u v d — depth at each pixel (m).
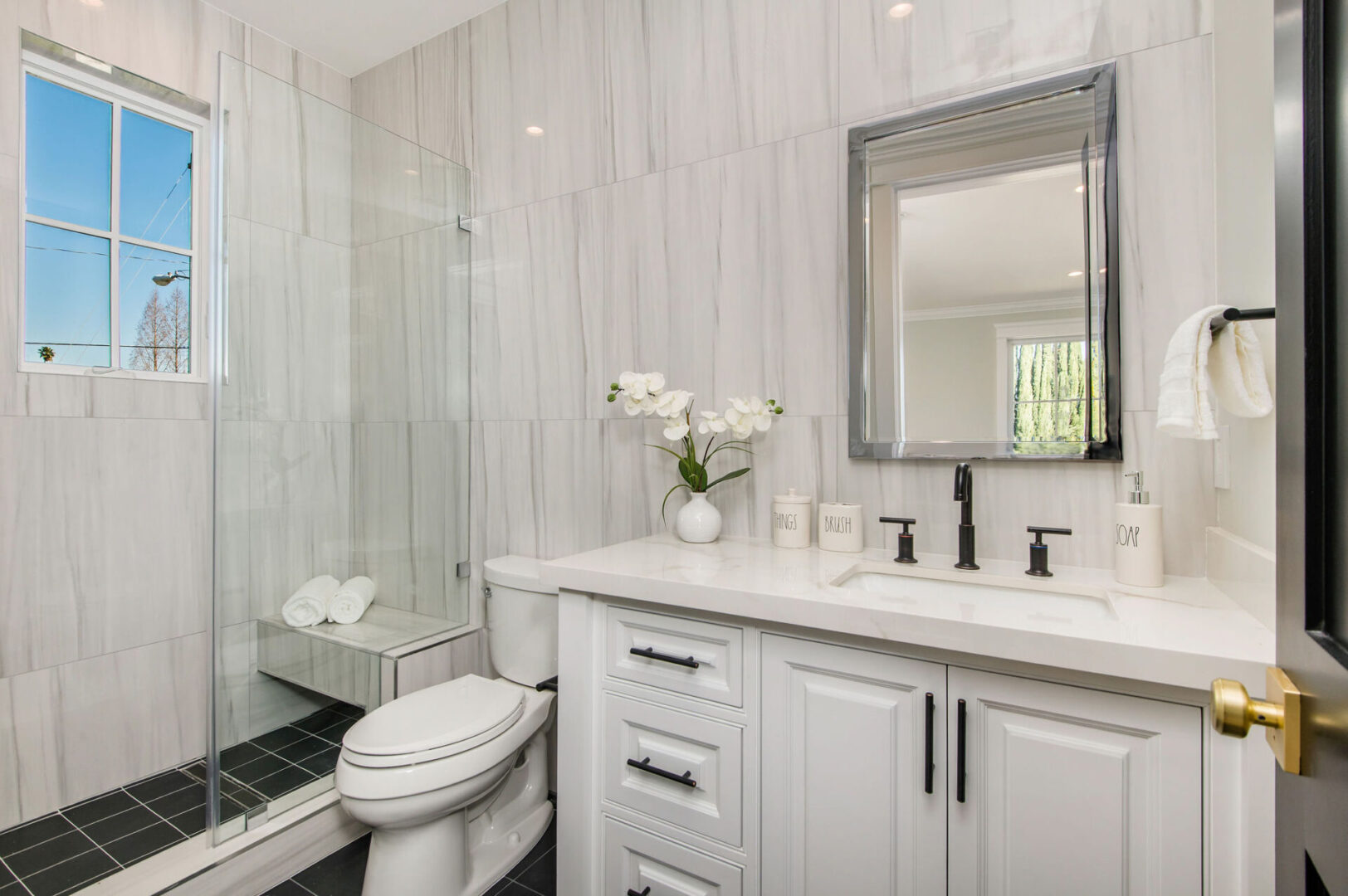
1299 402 0.46
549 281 2.05
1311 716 0.43
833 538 1.50
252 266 1.83
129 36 1.98
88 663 1.90
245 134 1.80
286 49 2.38
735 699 1.18
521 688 1.84
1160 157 1.24
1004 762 0.95
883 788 1.04
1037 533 1.26
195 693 2.14
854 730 1.06
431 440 2.23
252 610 1.78
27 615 1.79
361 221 2.11
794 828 1.12
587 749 1.35
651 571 1.31
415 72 2.39
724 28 1.72
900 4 1.50
